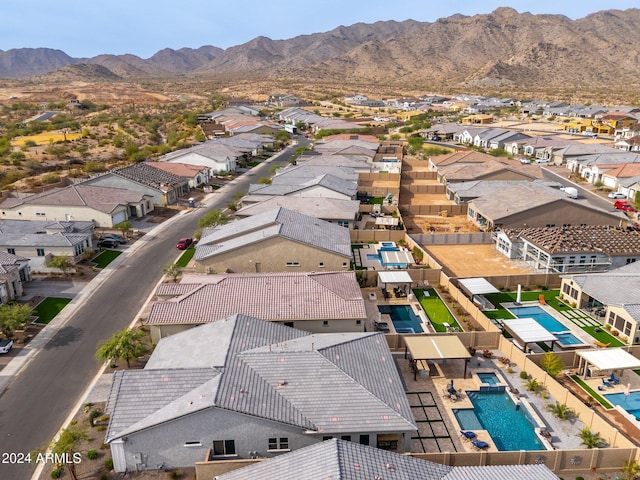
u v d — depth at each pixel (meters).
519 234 69.38
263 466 27.19
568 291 56.12
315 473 25.33
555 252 61.47
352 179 100.31
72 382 41.12
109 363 43.44
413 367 42.72
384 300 56.75
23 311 47.38
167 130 196.00
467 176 104.94
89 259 66.88
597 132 183.12
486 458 31.23
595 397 39.72
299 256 57.47
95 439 34.44
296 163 121.81
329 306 45.56
